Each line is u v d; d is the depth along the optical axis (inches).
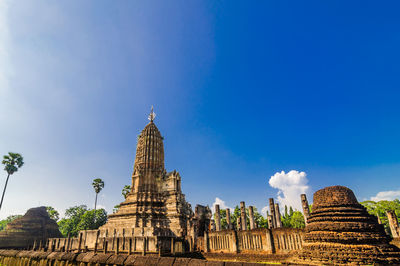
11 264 1091.3
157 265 604.1
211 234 1750.7
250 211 2005.4
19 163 3068.4
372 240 582.9
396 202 2610.7
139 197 2150.6
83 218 3309.5
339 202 674.2
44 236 2913.4
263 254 1417.3
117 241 1648.6
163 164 2519.7
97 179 3654.0
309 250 639.8
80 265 784.3
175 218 2016.5
